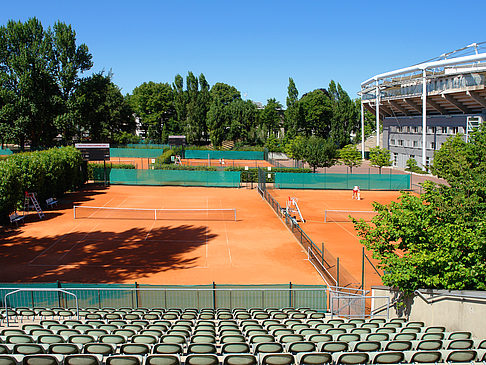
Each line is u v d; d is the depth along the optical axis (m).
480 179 18.95
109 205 43.88
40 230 33.72
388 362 9.31
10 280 23.05
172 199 47.75
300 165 72.75
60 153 47.25
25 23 75.81
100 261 26.61
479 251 13.58
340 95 112.00
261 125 119.50
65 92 80.06
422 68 62.06
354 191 49.53
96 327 13.09
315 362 9.24
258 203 46.19
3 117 71.56
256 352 10.11
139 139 112.06
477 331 11.38
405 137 78.19
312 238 32.47
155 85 122.50
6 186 33.59
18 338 10.95
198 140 115.44
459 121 61.19
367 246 16.30
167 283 22.92
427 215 15.66
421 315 14.63
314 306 19.09
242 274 24.53
